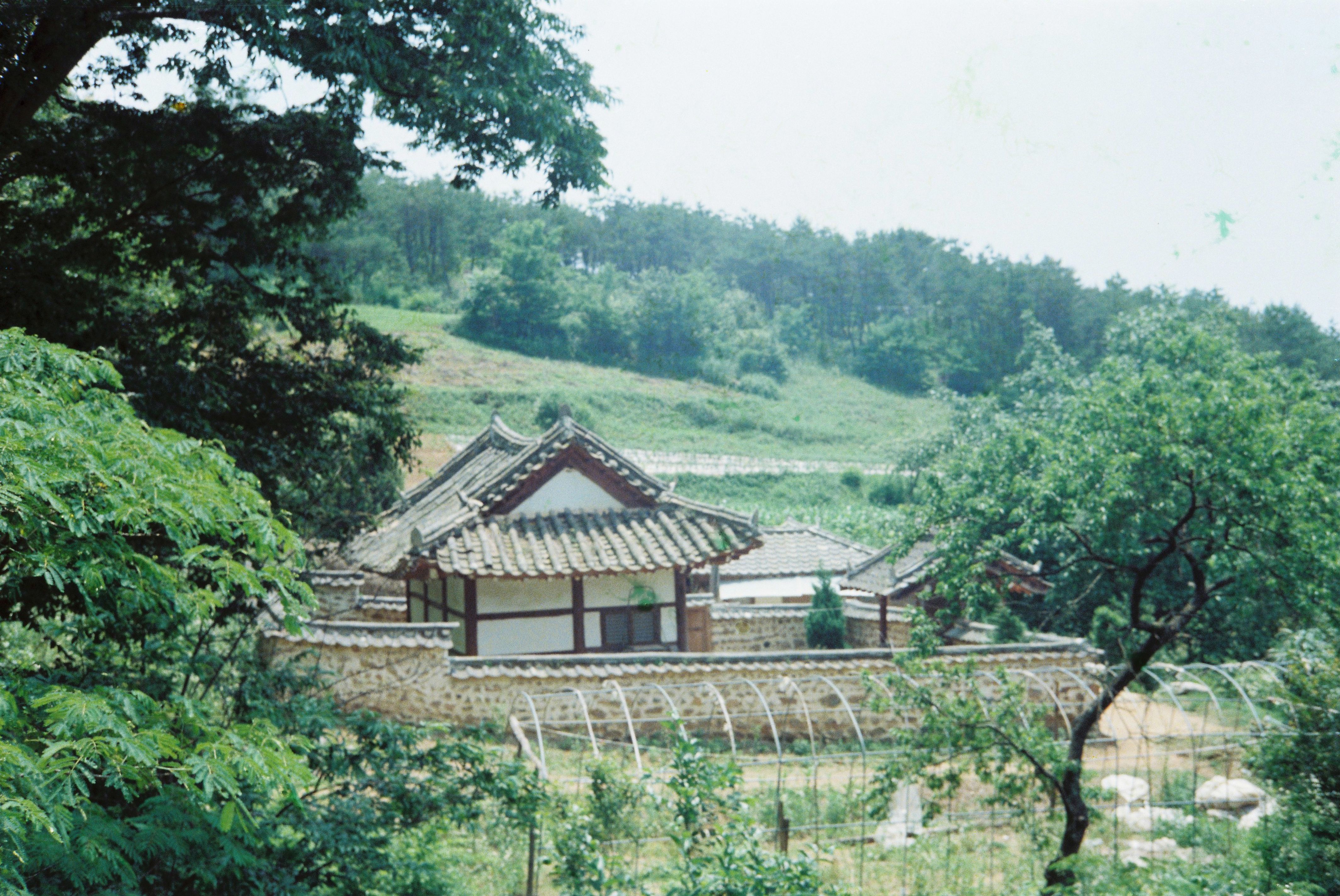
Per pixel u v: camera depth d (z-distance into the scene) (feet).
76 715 12.30
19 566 13.46
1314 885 23.73
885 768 29.43
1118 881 23.36
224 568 16.42
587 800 28.50
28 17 26.05
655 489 51.88
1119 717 50.39
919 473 103.40
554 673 44.91
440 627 45.14
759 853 18.52
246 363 36.22
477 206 186.60
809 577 77.36
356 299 164.66
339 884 20.79
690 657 46.98
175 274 37.42
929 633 34.19
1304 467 30.19
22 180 36.83
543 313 173.27
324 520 37.01
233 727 16.66
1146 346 68.28
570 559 47.32
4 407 12.69
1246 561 31.30
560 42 30.48
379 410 39.04
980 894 28.17
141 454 14.34
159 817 14.92
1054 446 36.01
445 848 27.43
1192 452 30.40
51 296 30.09
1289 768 27.71
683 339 172.24
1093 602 58.03
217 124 33.76
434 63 29.32
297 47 26.16
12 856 11.87
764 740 47.03
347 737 23.76
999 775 31.32
